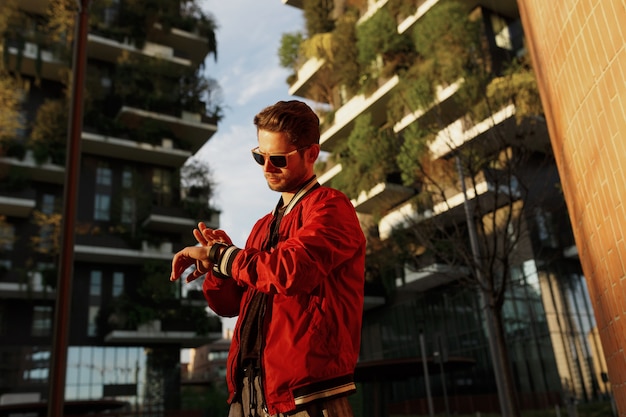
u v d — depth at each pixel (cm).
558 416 2753
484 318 3569
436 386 3866
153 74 4372
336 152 4219
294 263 130
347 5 4594
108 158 4272
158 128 4262
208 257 153
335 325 136
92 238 3897
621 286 228
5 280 3619
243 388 146
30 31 4109
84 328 3834
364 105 4078
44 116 3991
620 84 202
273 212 173
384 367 2769
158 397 3906
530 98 2158
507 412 1756
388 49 3875
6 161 3800
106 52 4400
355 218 152
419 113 2659
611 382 286
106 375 3812
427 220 1878
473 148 1662
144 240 4025
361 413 3459
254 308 149
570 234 3262
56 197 4025
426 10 3712
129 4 4506
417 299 4122
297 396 129
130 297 3988
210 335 3984
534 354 3170
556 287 3142
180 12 4675
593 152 240
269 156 158
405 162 2239
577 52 247
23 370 3588
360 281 149
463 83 2350
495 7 3666
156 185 4350
